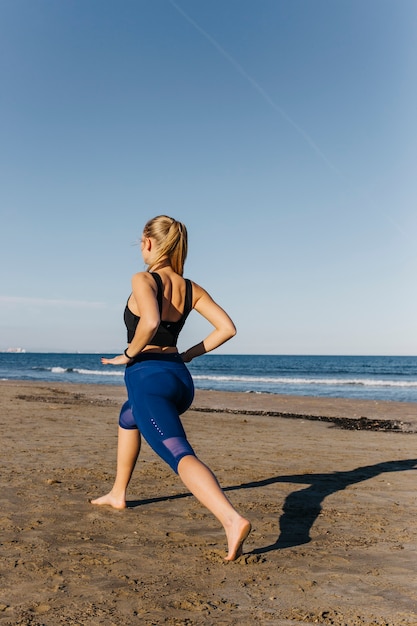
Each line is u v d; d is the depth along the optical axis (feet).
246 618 7.70
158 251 11.23
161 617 7.67
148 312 10.14
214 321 11.33
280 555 10.52
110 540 11.19
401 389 101.50
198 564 9.87
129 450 13.51
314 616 7.80
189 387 10.95
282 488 16.66
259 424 37.60
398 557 10.50
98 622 7.47
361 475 19.15
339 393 89.51
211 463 20.74
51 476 17.24
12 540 11.03
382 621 7.68
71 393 65.77
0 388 70.49
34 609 7.84
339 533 12.10
